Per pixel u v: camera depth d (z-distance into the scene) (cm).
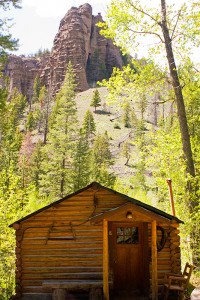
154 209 1194
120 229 1247
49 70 19275
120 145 9062
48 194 5034
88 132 9394
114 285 1211
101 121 11144
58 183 4938
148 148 1767
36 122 11156
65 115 6031
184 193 1541
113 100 1606
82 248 1258
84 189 1274
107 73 19112
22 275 1237
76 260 1250
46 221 1273
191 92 1655
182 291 1134
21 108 12588
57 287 1148
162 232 1259
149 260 1227
